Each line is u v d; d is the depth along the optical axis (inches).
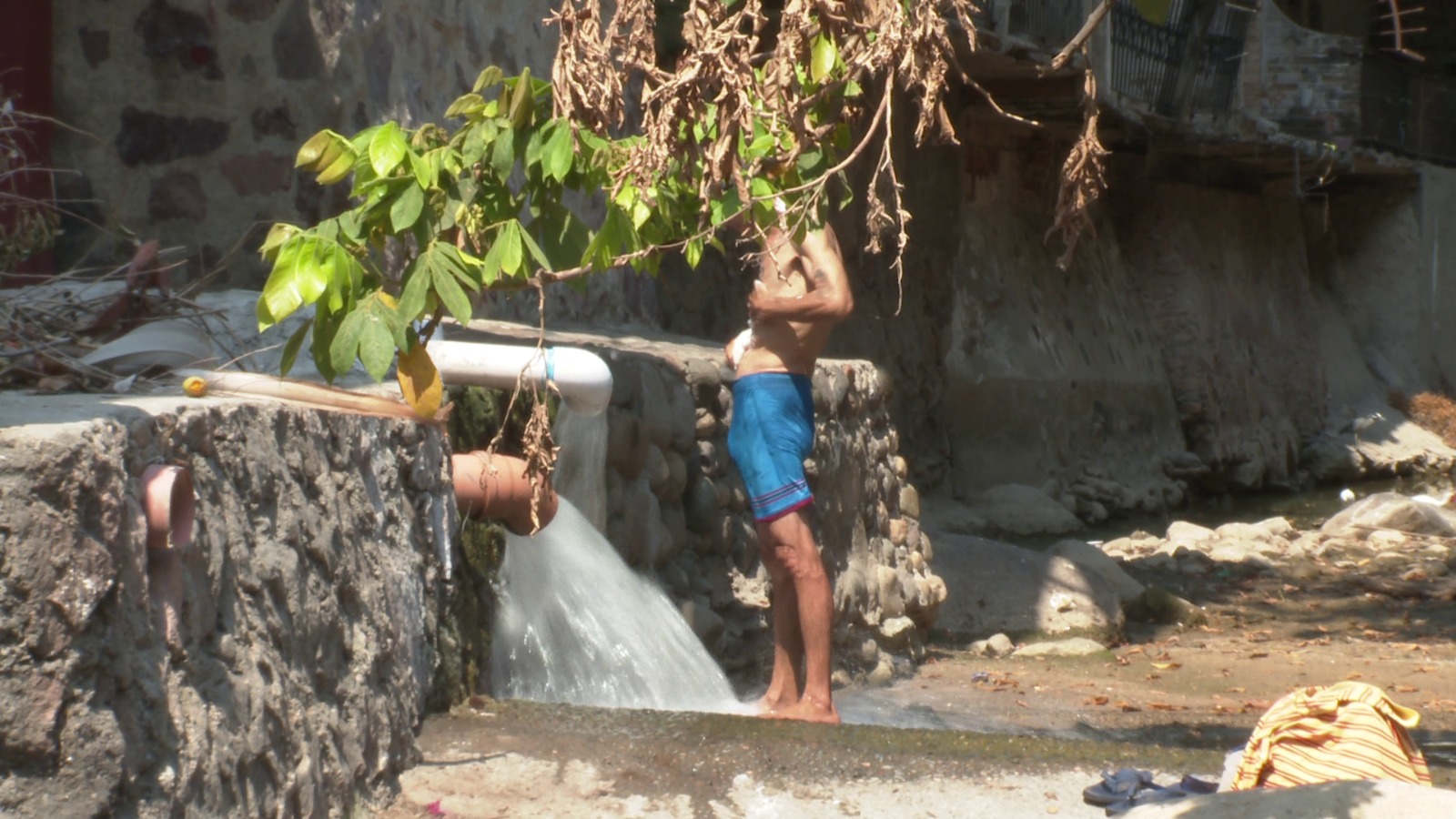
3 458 215.5
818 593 494.9
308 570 312.5
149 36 558.3
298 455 317.4
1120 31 1414.9
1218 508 1583.4
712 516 593.6
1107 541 1226.0
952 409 1309.1
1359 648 761.6
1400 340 2209.6
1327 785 266.7
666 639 508.7
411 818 326.0
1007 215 1443.2
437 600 393.4
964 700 605.0
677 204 395.2
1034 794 337.4
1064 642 745.6
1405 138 2202.3
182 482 251.1
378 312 352.8
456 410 445.4
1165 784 339.9
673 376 575.2
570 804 333.4
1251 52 1876.2
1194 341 1702.8
